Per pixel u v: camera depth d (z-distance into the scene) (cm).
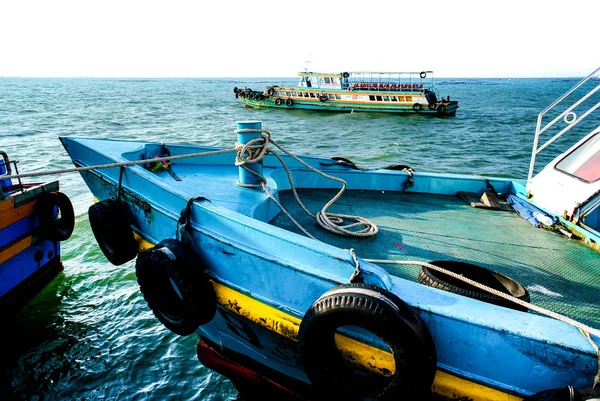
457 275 303
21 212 621
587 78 485
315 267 306
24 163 1652
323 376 291
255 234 332
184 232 372
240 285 348
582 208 481
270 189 518
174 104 5541
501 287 347
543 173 557
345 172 658
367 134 2883
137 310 664
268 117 3750
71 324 627
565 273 412
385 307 250
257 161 491
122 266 795
